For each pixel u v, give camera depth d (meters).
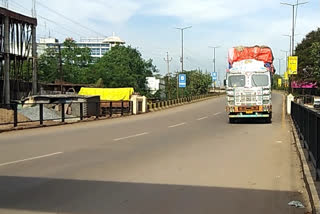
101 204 6.91
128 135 18.59
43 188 8.05
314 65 72.12
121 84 76.44
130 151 13.33
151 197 7.41
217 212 6.52
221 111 43.12
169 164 10.94
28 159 11.56
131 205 6.86
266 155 12.84
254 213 6.51
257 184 8.68
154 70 94.06
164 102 51.28
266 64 27.62
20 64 46.91
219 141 16.55
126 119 31.30
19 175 9.33
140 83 84.25
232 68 26.11
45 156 12.12
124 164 10.86
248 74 25.77
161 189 8.03
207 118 32.34
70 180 8.81
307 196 7.69
